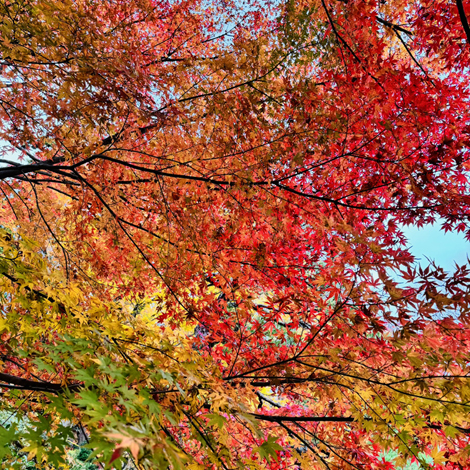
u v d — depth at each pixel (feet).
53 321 7.86
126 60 10.60
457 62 11.87
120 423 3.97
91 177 13.39
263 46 12.09
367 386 9.78
